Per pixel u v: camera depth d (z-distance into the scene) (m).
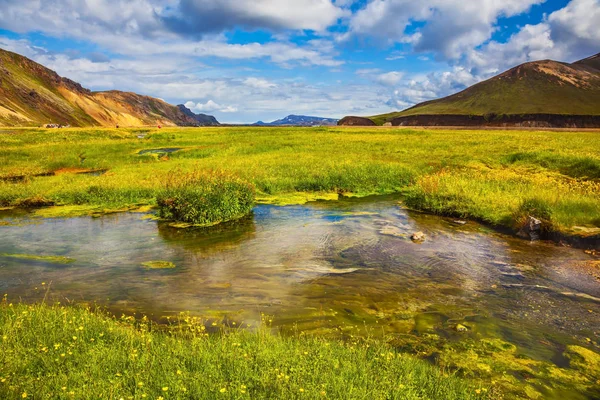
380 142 41.28
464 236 12.82
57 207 17.34
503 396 4.89
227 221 14.94
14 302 7.78
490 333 6.60
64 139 48.03
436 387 4.70
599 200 13.57
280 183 20.80
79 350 5.23
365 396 4.27
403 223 14.55
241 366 4.76
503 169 23.42
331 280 9.09
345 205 17.67
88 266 10.12
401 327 6.80
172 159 31.44
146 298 8.08
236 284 8.85
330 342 5.83
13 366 4.62
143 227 14.18
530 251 11.19
